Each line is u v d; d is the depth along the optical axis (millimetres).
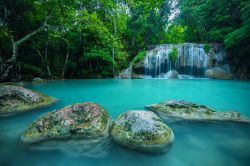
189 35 31156
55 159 3170
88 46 20672
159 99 8039
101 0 16812
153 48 23812
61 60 20266
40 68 17703
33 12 15328
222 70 19875
